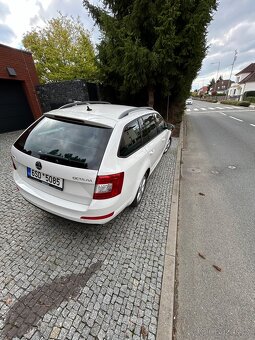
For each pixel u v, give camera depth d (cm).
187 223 329
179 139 892
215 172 540
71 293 200
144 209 347
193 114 2169
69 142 230
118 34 770
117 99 1148
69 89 927
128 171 242
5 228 279
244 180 486
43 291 200
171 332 174
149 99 978
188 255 264
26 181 261
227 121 1504
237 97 4425
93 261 238
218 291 217
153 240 279
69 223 294
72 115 247
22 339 162
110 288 208
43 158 228
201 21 722
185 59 822
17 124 928
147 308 192
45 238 265
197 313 195
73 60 1680
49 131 249
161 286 214
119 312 186
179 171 522
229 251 271
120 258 245
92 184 207
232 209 368
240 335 178
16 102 912
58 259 236
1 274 214
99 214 217
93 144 221
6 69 821
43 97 982
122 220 314
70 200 228
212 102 4812
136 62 757
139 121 317
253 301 207
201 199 403
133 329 174
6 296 193
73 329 170
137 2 751
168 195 397
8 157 550
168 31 721
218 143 852
